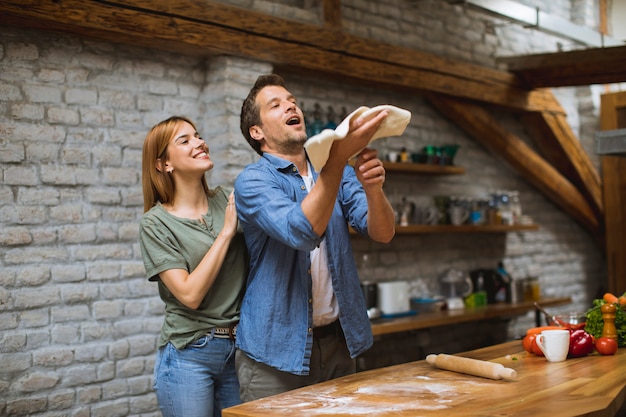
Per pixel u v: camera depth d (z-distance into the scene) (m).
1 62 3.64
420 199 5.88
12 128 3.66
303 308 2.47
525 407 1.90
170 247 2.63
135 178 4.10
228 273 2.68
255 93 2.61
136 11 3.83
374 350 5.44
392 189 5.64
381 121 2.02
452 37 6.03
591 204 7.13
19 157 3.67
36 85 3.75
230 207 2.60
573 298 7.53
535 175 6.63
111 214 4.00
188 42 4.03
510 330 6.70
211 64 4.39
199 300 2.53
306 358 2.44
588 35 6.70
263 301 2.47
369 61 5.11
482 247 6.50
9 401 3.56
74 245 3.85
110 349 3.93
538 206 7.18
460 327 6.20
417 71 5.49
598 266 7.89
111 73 4.03
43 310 3.71
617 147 4.21
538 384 2.21
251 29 4.34
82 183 3.89
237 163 4.31
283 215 2.25
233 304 2.68
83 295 3.85
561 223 7.46
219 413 2.78
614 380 2.24
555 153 6.93
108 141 4.00
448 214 5.86
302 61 4.64
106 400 3.90
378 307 5.29
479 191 6.46
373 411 1.90
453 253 6.21
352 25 5.18
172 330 2.64
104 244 3.96
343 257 2.57
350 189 2.66
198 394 2.62
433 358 2.49
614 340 2.88
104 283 3.94
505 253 6.75
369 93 5.50
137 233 4.10
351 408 1.95
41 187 3.75
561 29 6.31
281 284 2.47
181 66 4.33
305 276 2.47
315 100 5.11
